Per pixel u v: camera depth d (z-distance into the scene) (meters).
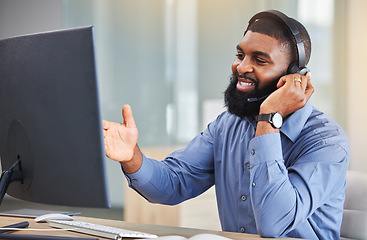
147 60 4.73
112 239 1.16
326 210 1.41
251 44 1.46
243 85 1.50
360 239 1.50
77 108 1.04
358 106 4.99
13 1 4.64
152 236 1.15
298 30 1.45
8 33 4.64
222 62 4.87
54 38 1.05
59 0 4.54
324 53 5.02
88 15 4.59
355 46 5.00
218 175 1.64
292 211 1.29
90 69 1.02
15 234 1.15
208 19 4.83
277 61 1.44
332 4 5.00
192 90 4.83
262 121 1.37
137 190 1.56
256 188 1.32
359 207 1.52
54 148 1.08
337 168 1.37
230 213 1.58
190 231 1.29
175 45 4.78
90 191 1.06
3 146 1.21
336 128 1.45
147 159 1.55
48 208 4.61
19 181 1.18
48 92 1.07
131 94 4.70
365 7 4.94
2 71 1.16
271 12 1.46
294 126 1.43
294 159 1.44
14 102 1.14
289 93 1.38
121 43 4.66
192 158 1.69
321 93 5.05
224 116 1.70
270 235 1.27
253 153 1.34
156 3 4.73
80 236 1.20
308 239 1.36
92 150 1.05
